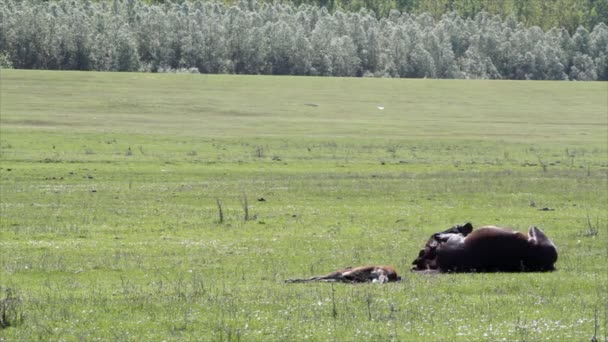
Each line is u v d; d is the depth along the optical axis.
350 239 80.25
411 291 54.84
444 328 45.53
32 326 45.94
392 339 43.44
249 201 106.81
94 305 50.72
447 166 154.50
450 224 90.50
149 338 43.75
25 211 96.06
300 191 115.75
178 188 118.38
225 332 44.69
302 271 64.50
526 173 142.38
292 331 44.91
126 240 79.25
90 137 189.75
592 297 54.00
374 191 116.44
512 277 60.12
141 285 58.16
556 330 45.12
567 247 75.75
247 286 57.31
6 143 173.88
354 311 49.12
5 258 68.94
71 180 125.44
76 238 80.19
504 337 43.75
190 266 66.25
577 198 111.81
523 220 93.25
